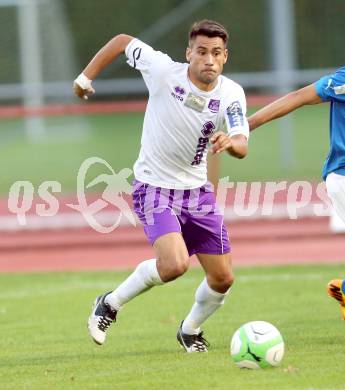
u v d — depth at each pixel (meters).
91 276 45.22
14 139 94.06
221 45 24.23
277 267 45.47
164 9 90.69
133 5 90.69
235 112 24.44
